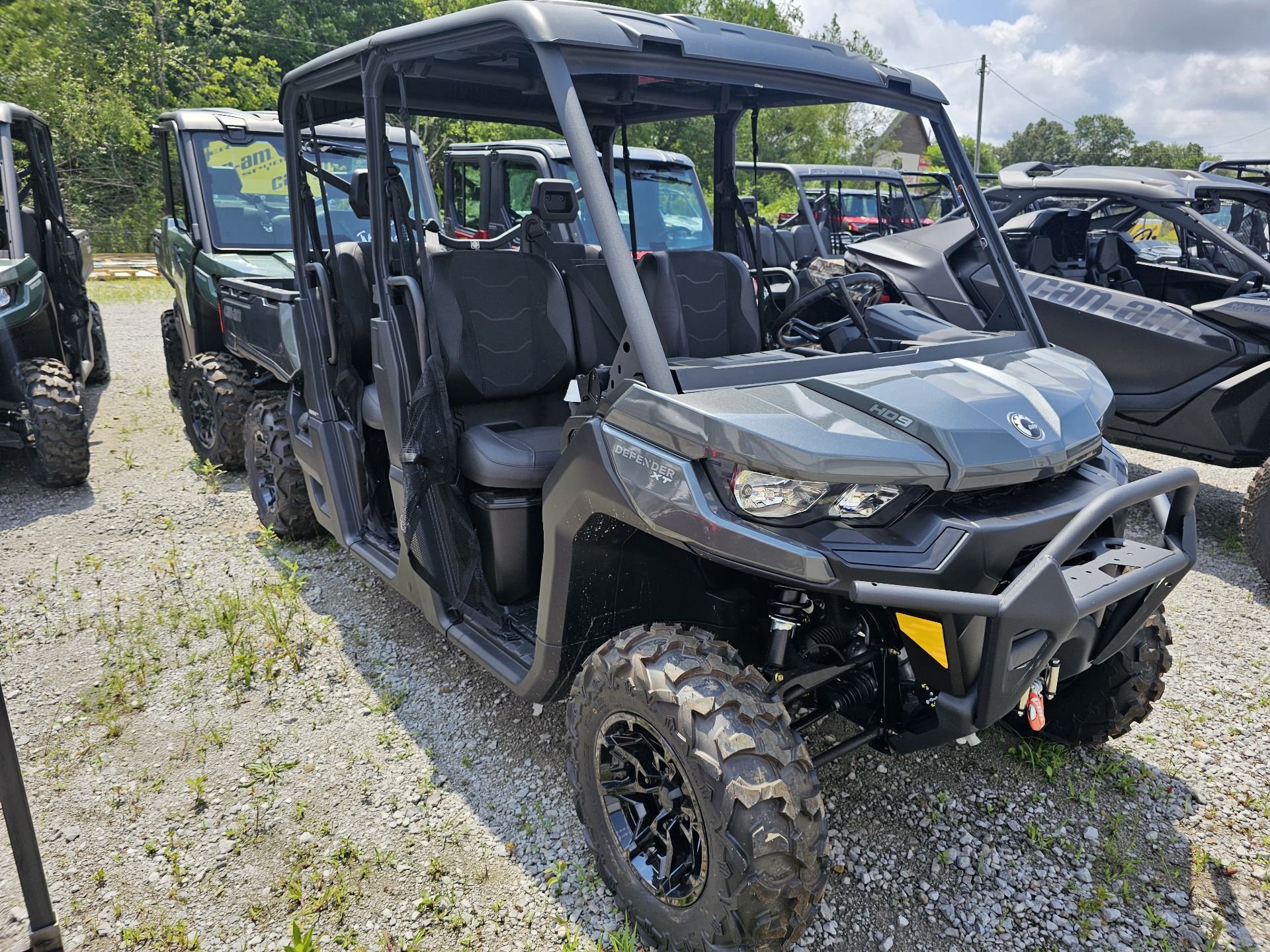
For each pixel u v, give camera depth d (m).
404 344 3.16
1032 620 1.91
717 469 2.03
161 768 2.91
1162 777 2.93
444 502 3.00
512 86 3.06
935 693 2.10
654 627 2.23
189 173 6.13
